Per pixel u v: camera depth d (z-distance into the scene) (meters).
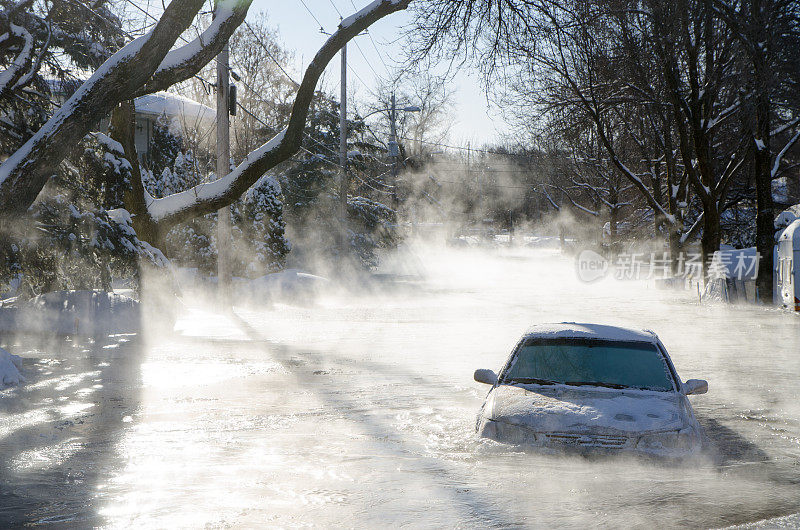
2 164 11.73
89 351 15.90
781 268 30.44
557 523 5.26
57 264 17.92
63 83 18.56
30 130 16.95
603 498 5.85
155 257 19.16
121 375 12.77
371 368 13.84
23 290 18.91
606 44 31.25
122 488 6.11
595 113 35.03
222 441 7.94
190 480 6.35
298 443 7.83
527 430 7.16
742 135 34.06
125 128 20.17
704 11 28.67
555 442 7.01
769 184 32.84
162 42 11.80
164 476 6.48
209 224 34.69
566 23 16.83
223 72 24.58
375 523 5.21
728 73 31.06
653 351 8.52
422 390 11.45
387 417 9.33
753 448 7.94
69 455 7.29
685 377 13.46
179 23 11.77
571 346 8.62
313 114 46.97
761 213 32.69
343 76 38.78
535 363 8.41
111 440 7.96
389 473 6.55
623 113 38.94
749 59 29.17
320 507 5.57
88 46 17.64
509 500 5.77
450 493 5.94
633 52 31.45
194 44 13.00
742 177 48.50
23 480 6.36
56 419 9.16
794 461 7.30
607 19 28.72
